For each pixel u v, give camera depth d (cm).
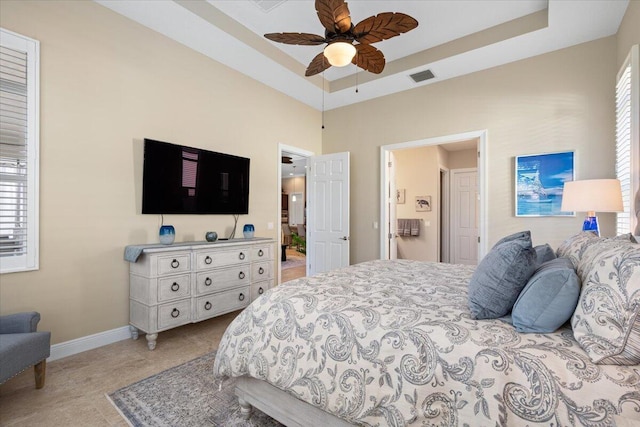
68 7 251
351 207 498
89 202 264
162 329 269
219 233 371
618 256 109
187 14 283
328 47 229
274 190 445
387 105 459
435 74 391
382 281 196
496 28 320
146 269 266
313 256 511
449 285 185
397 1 287
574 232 321
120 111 283
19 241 228
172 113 322
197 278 294
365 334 129
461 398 103
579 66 319
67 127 251
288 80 417
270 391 160
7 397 194
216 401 191
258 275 354
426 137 421
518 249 128
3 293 221
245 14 312
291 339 147
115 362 242
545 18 294
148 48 303
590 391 90
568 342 108
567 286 116
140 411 181
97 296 269
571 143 321
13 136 226
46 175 240
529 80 347
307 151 504
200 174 343
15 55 227
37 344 192
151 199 300
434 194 607
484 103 376
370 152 477
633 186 230
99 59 269
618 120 289
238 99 392
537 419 92
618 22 283
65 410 182
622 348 94
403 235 630
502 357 103
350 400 124
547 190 333
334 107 518
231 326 178
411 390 112
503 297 127
